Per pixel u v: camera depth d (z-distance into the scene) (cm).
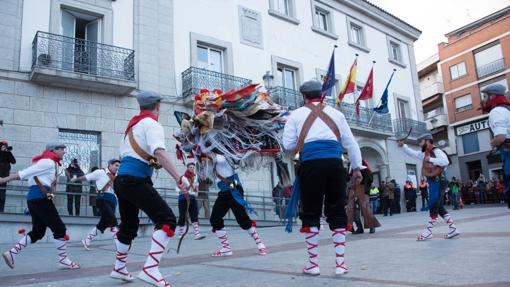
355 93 2217
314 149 384
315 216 394
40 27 1273
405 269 381
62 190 1182
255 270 432
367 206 883
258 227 1431
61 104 1270
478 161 3288
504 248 473
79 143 1295
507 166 372
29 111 1216
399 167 2322
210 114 523
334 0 2223
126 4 1452
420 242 613
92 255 691
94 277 435
